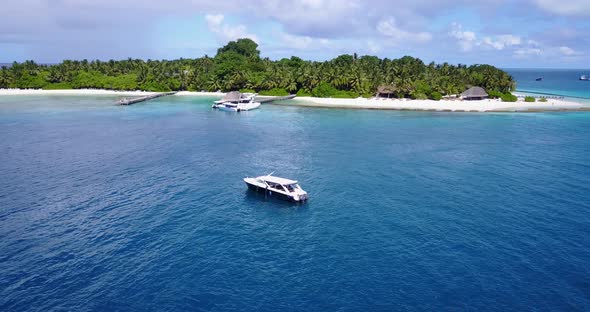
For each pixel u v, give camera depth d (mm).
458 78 195125
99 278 36625
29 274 37219
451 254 40750
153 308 32500
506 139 95750
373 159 76750
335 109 153125
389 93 183500
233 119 128375
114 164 73125
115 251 41312
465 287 35281
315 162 74750
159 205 53750
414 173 67812
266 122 122375
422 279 36406
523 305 32969
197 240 43781
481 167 71500
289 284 35625
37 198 55812
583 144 90188
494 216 50062
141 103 173625
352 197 56812
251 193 58875
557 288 35250
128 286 35438
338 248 42000
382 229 46438
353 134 102188
